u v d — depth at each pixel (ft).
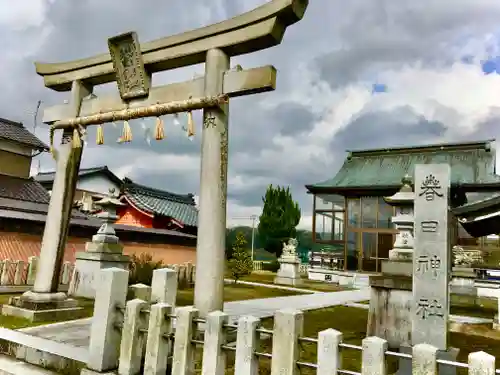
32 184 61.77
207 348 15.05
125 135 28.25
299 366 13.66
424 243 16.78
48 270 28.63
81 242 54.19
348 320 36.45
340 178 104.73
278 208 128.77
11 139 58.23
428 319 16.28
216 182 22.98
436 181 16.87
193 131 24.81
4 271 42.86
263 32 22.61
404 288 26.08
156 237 66.59
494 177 87.45
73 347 20.45
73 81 30.86
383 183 95.86
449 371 15.57
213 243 22.26
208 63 24.27
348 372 12.59
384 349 12.24
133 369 16.39
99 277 17.84
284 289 64.90
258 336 14.65
